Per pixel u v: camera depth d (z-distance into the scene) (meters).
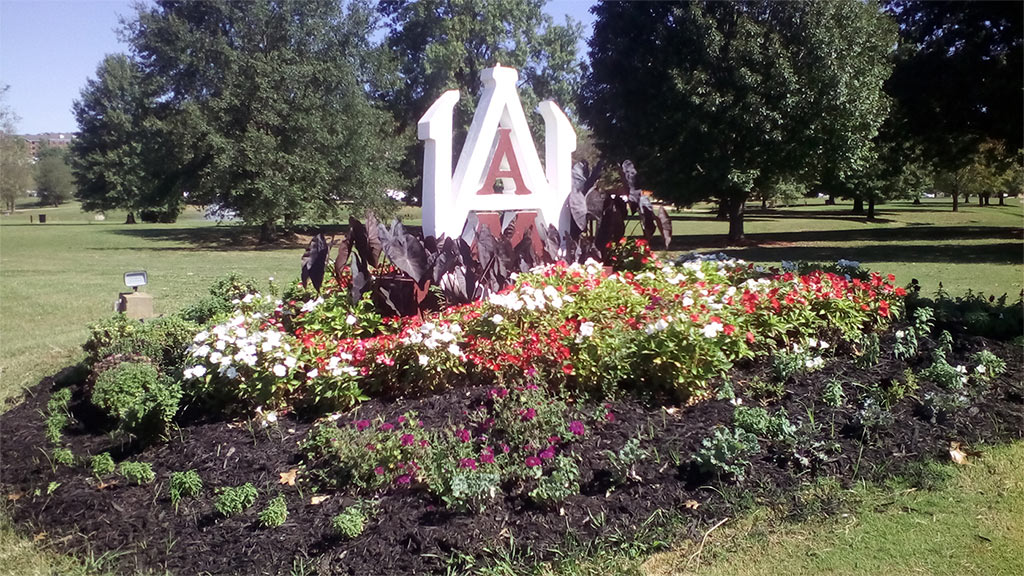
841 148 21.09
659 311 5.14
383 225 6.31
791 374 5.10
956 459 4.30
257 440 4.48
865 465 4.21
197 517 3.87
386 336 5.16
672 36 20.97
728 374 5.17
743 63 20.27
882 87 23.39
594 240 7.79
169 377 5.31
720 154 21.28
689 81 20.52
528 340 4.94
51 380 6.43
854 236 25.88
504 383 4.77
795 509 3.85
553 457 4.04
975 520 3.78
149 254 23.42
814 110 20.20
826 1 19.88
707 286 6.15
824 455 4.20
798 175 22.62
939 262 15.84
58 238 32.00
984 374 5.15
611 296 5.77
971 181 41.84
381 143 29.52
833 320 5.61
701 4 20.53
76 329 9.59
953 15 22.08
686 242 23.98
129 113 47.78
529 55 35.75
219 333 4.82
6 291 13.55
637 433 4.35
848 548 3.58
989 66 21.50
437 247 6.32
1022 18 20.06
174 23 25.92
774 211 51.94
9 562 3.69
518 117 7.16
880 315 5.93
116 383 5.02
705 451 4.02
